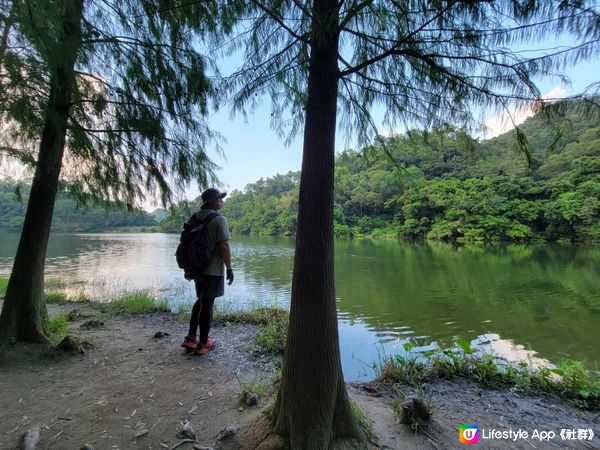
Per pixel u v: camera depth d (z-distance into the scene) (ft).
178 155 11.19
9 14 6.14
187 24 7.82
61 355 10.35
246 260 72.84
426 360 10.88
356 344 19.97
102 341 12.01
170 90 10.11
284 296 33.99
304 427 5.58
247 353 10.90
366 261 67.67
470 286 41.32
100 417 7.16
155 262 65.16
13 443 6.31
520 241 113.39
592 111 4.93
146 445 6.25
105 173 11.57
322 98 5.89
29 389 8.39
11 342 10.27
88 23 8.26
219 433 6.43
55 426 6.84
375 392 8.52
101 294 28.60
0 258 63.67
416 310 29.86
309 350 5.71
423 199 138.31
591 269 55.31
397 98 7.55
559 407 7.92
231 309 18.81
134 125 10.23
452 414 7.50
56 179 11.44
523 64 5.33
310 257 5.79
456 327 25.00
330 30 5.45
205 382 8.78
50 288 32.37
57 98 8.98
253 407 7.34
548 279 46.24
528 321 26.81
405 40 5.81
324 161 5.84
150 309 18.28
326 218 5.85
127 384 8.68
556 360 19.39
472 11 5.32
